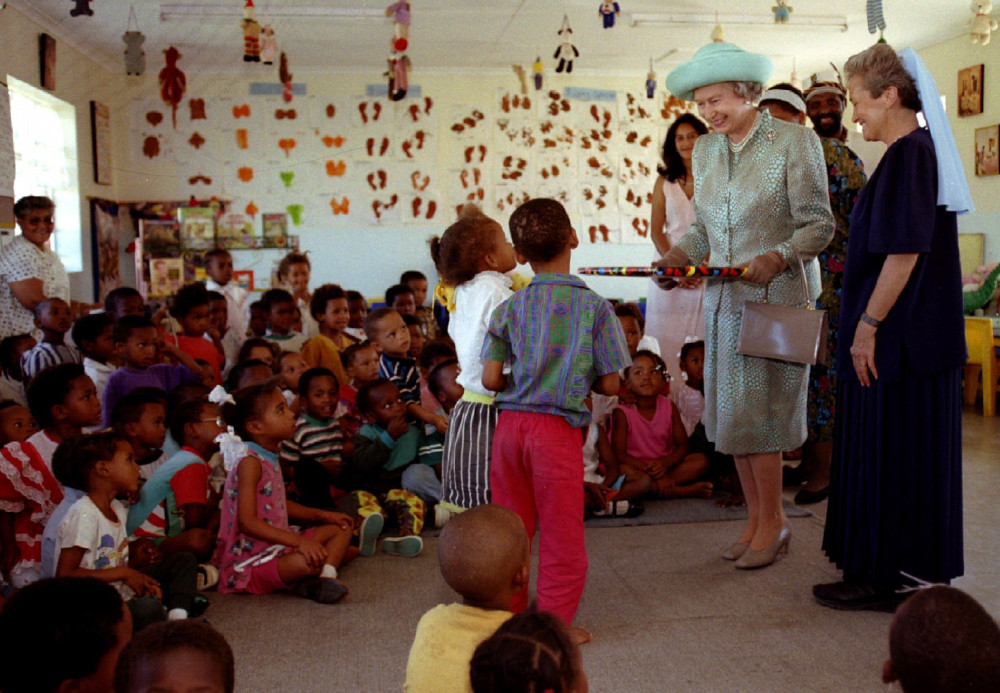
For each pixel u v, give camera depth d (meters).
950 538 2.41
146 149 7.77
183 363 4.06
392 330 3.94
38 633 1.25
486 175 8.30
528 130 8.31
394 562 3.07
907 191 2.29
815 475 3.73
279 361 4.05
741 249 2.79
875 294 2.37
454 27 6.75
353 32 6.81
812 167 2.68
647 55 7.81
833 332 3.62
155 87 7.74
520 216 2.31
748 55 2.65
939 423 2.38
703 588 2.72
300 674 2.19
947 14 6.58
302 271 5.66
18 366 4.14
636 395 3.85
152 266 7.71
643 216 8.53
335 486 3.58
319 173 8.07
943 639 1.07
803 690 2.06
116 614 1.32
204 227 7.85
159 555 2.69
